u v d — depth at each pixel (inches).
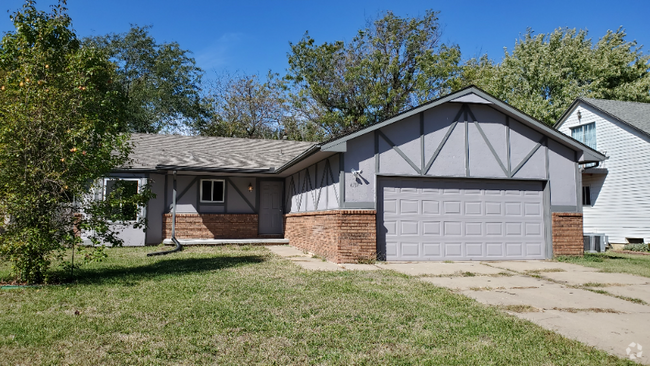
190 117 1395.2
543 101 1071.0
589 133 810.8
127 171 605.3
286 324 205.8
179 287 283.4
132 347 172.1
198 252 516.1
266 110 1456.7
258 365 157.8
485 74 1357.0
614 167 748.0
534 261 458.3
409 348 178.5
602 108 775.7
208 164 641.6
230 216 665.6
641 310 249.6
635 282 337.4
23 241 280.4
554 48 1237.7
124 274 340.2
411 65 1279.5
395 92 1217.4
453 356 170.7
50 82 306.7
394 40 1229.1
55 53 350.6
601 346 187.6
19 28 343.9
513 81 1167.6
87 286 286.2
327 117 1221.1
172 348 171.3
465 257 457.1
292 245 605.9
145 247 581.9
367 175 433.4
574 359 170.4
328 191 467.8
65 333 186.4
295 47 1290.6
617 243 735.1
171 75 1366.9
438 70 1216.2
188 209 649.6
